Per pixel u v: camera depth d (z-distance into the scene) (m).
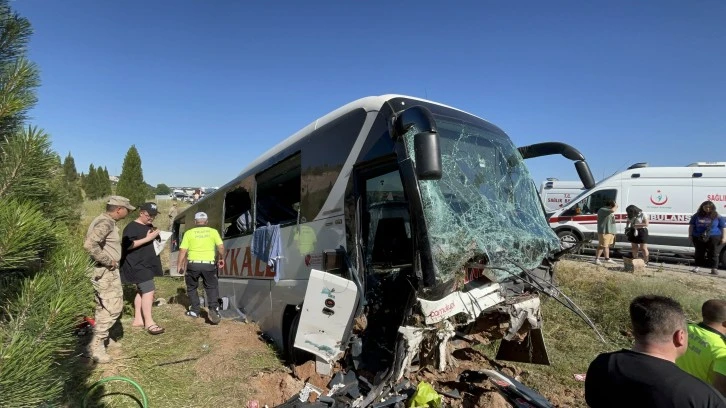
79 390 4.23
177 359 5.31
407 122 3.65
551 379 5.04
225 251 8.18
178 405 4.20
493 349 5.74
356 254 4.46
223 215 8.59
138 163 34.03
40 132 2.27
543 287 3.95
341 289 4.25
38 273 2.30
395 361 3.73
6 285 2.25
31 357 2.02
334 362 4.37
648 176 14.15
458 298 3.77
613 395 2.32
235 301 7.67
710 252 11.27
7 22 2.44
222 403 4.25
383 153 4.29
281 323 5.73
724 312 3.26
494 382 4.22
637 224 11.95
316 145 5.39
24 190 2.25
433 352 3.94
